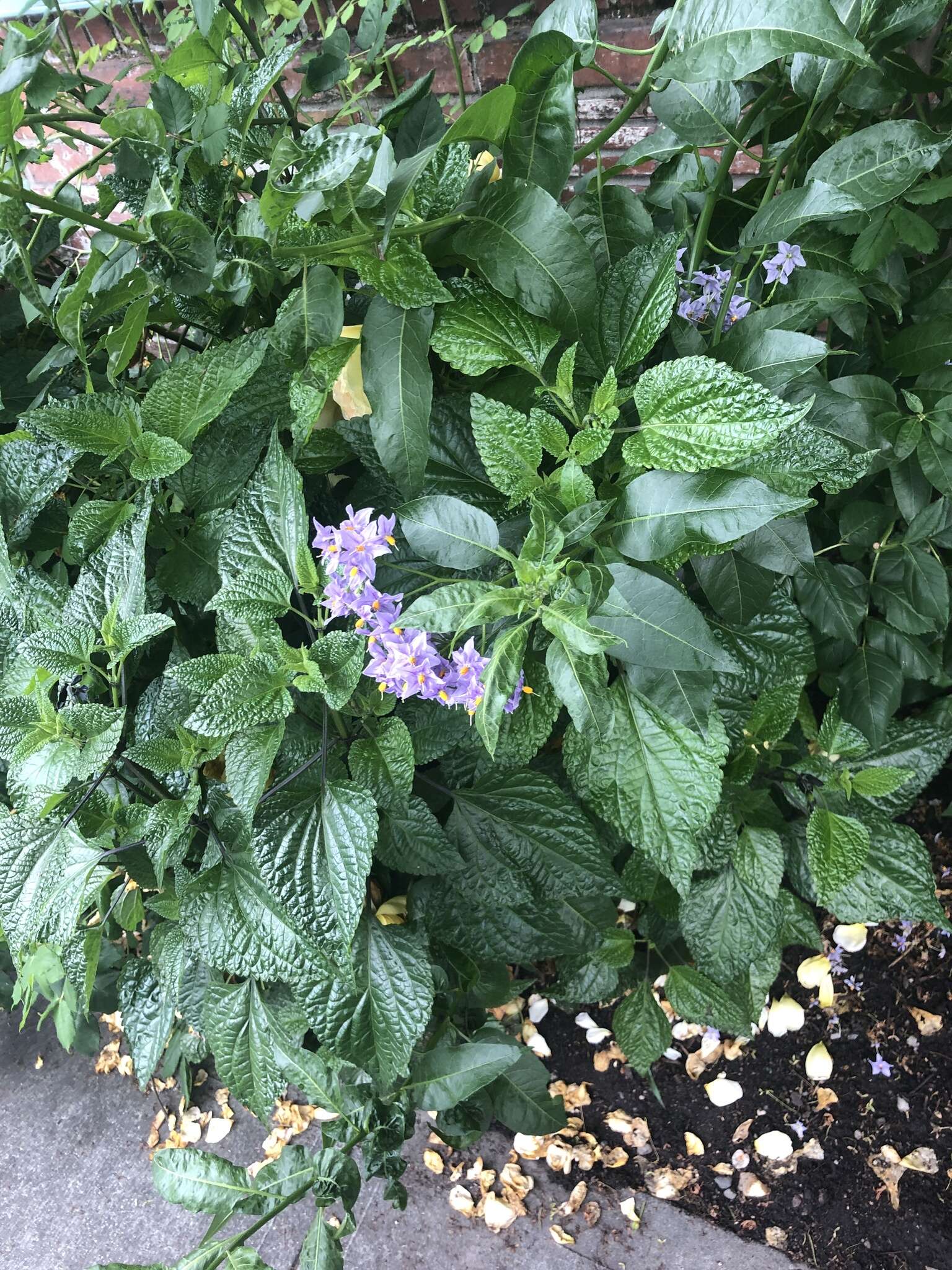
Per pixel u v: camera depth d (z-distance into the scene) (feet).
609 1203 2.32
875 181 1.65
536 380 1.65
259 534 1.51
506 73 3.24
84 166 1.62
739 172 3.26
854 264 1.87
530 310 1.47
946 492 1.91
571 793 2.15
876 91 1.73
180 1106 2.61
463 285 1.55
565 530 1.37
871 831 2.15
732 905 2.16
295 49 1.43
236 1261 1.74
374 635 1.43
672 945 2.46
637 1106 2.48
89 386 1.55
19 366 1.79
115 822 1.55
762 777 2.23
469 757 1.91
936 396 1.99
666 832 1.71
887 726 2.14
